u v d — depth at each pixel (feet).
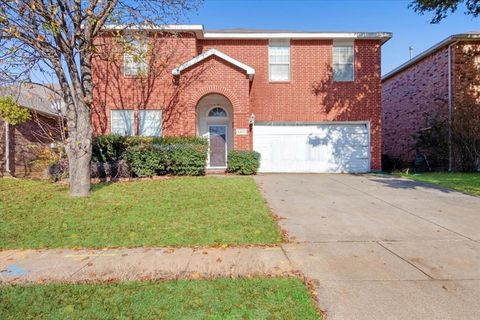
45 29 25.62
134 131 49.78
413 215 23.62
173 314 10.53
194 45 49.90
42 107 51.93
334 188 34.91
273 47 52.06
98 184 35.22
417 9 46.88
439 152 51.88
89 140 29.50
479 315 10.50
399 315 10.54
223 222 21.56
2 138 46.29
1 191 31.32
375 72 52.06
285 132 51.98
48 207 25.26
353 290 12.28
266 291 12.11
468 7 43.83
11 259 16.01
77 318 10.39
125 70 49.60
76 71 29.04
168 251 16.90
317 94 52.03
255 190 32.27
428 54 55.72
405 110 63.62
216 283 12.85
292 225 21.39
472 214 23.73
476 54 50.24
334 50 52.08
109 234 19.48
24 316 10.56
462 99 50.08
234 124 46.57
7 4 24.95
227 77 46.44
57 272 14.35
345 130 52.21
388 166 60.23
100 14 29.14
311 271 14.14
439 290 12.23
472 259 15.37
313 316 10.41
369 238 18.74
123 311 10.75
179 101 49.34
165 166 43.09
